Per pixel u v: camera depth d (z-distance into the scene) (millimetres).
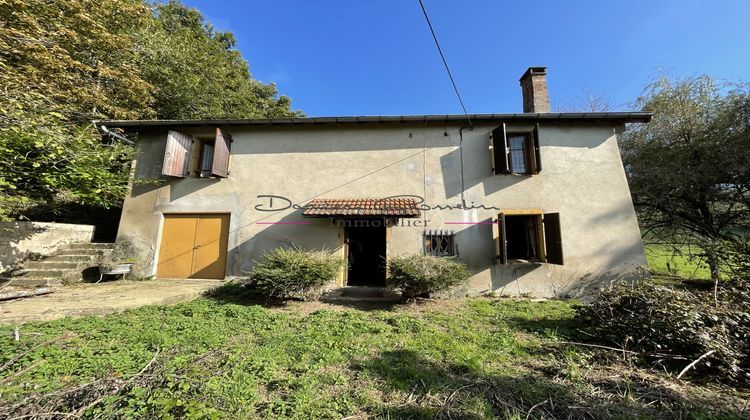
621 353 3854
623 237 7672
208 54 18578
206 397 2504
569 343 4117
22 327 4250
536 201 8039
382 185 8562
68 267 7398
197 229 8672
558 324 5160
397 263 6727
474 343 4320
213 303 6230
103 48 11672
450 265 6750
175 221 8719
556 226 7180
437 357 3771
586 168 8133
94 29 10922
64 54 9875
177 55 14945
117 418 2166
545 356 3857
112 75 11531
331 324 5086
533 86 9211
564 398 2805
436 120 8453
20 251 7367
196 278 8398
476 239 7996
